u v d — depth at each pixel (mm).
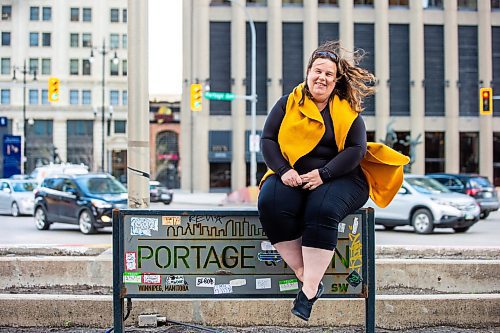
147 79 7781
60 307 5938
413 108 53062
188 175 53812
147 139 7762
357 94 4352
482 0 53500
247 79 52469
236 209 4707
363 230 4562
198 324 6004
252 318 6008
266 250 4664
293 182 4082
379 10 52688
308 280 4055
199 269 4688
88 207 17719
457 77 53469
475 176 24875
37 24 84938
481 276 6992
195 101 34406
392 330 5934
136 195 7691
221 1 52375
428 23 53344
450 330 5883
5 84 84312
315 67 4207
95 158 85562
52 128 85125
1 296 5980
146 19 7781
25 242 15359
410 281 7012
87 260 7012
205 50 52000
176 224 4691
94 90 85938
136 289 4688
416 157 52875
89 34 85750
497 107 54312
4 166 39344
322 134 4188
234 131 52344
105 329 5895
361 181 4320
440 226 17688
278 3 51938
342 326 6004
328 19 52844
